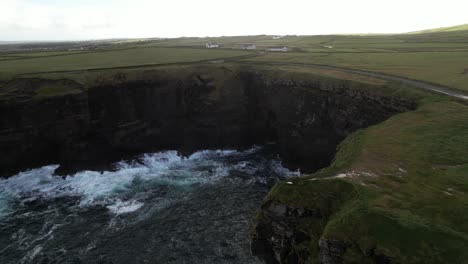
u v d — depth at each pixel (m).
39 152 57.81
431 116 41.69
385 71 68.25
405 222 20.91
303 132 65.56
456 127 37.41
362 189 25.22
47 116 57.38
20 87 58.66
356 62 82.00
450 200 23.52
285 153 68.00
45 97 57.09
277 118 71.31
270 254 28.45
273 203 27.36
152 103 68.62
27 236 41.81
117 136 63.88
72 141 58.97
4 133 54.62
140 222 44.88
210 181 57.00
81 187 53.94
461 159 29.81
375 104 54.47
